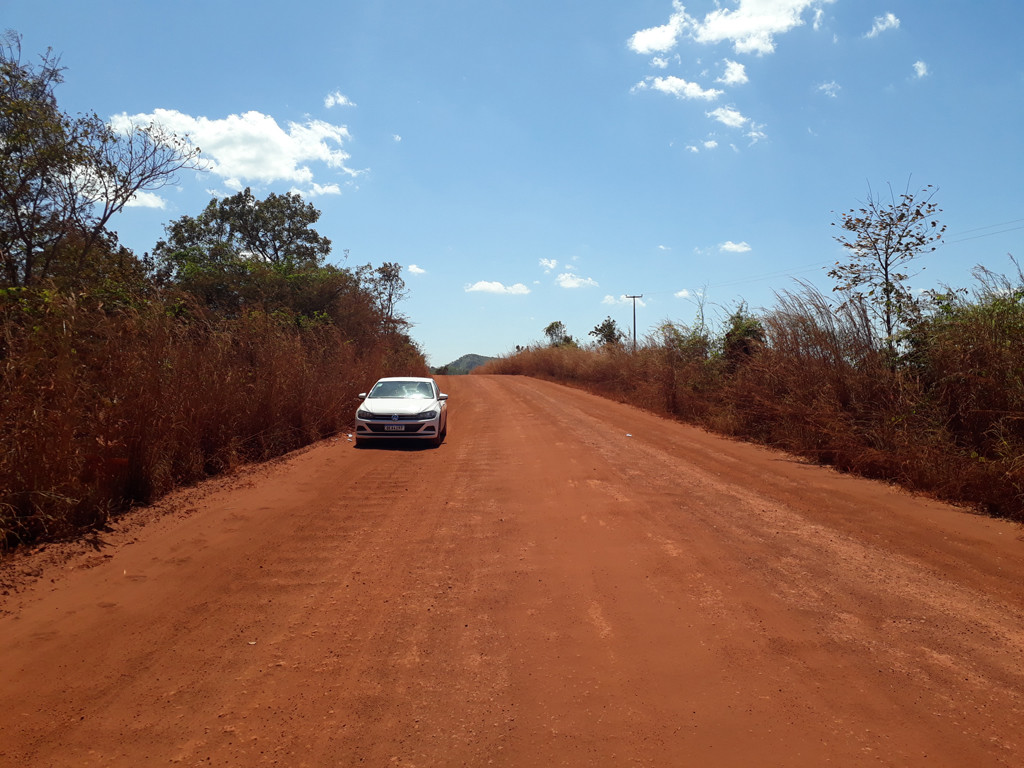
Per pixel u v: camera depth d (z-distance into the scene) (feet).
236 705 11.74
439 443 45.34
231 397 35.50
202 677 12.78
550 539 21.62
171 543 21.18
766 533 21.89
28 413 21.38
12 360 21.68
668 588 17.08
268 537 22.15
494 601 16.52
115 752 10.30
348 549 20.94
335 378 51.96
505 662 13.30
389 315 86.79
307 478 32.22
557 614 15.65
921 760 9.83
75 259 39.11
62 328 23.27
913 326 34.78
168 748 10.42
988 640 13.98
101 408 24.34
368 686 12.41
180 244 99.50
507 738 10.64
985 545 20.48
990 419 28.35
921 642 13.89
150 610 16.03
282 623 15.34
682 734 10.63
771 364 44.19
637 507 25.41
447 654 13.70
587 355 101.65
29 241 36.35
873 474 31.40
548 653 13.66
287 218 109.29
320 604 16.48
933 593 16.63
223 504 26.37
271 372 40.52
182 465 30.04
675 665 13.00
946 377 30.40
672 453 38.09
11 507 19.88
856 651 13.48
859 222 39.63
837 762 9.80
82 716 11.35
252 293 69.97
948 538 21.24
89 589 17.28
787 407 40.14
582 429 48.73
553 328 176.04
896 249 38.96
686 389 57.21
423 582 17.97
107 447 24.31
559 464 34.81
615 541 21.18
